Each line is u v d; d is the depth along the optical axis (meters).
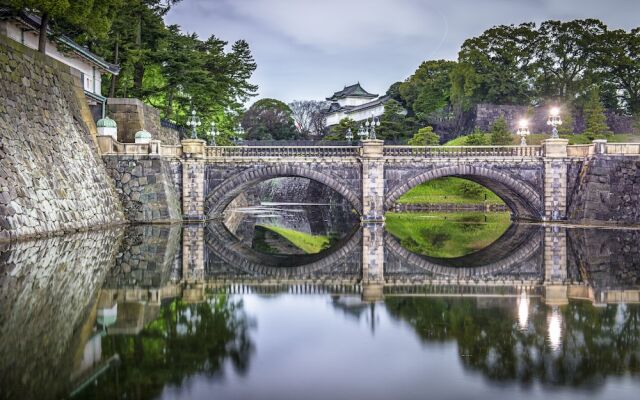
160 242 36.97
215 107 83.44
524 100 105.06
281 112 148.88
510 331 16.33
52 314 16.95
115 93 68.38
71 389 11.50
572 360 13.64
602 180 52.81
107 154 50.12
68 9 41.25
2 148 32.50
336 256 34.38
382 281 25.19
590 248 36.00
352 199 56.31
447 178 90.75
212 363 13.34
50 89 42.22
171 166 54.28
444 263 31.20
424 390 11.87
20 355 13.26
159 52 67.31
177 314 17.98
